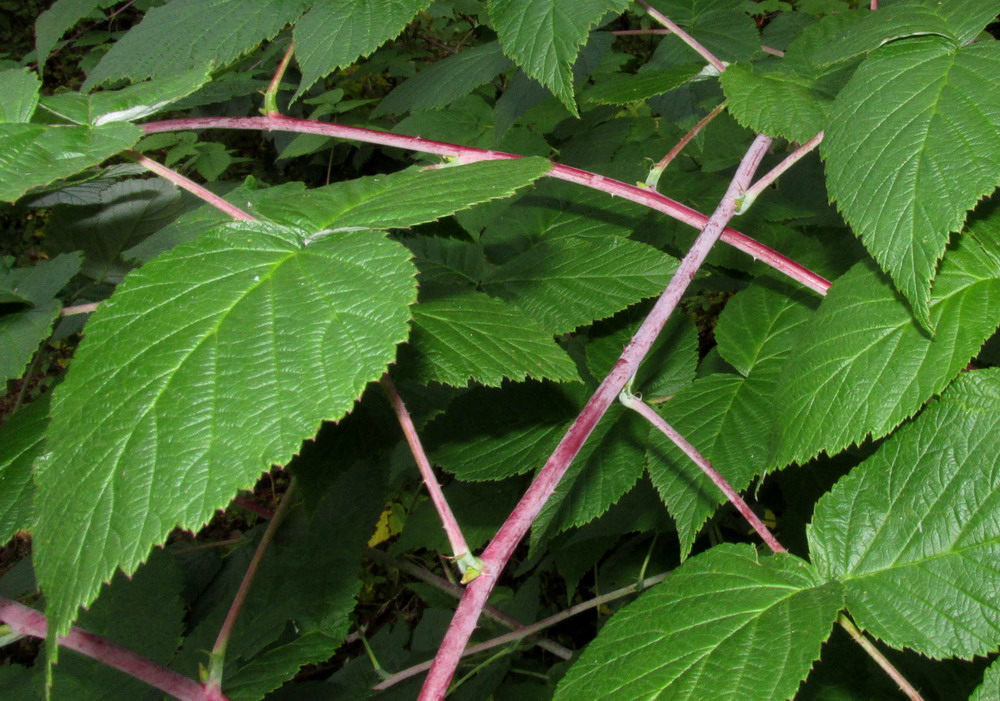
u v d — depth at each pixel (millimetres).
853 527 395
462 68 686
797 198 834
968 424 394
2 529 371
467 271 581
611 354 618
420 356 385
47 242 563
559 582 1194
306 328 316
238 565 731
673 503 486
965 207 345
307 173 1902
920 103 363
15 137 355
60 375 398
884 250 352
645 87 501
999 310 388
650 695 356
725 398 508
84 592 292
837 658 531
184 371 310
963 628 372
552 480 326
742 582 383
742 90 441
